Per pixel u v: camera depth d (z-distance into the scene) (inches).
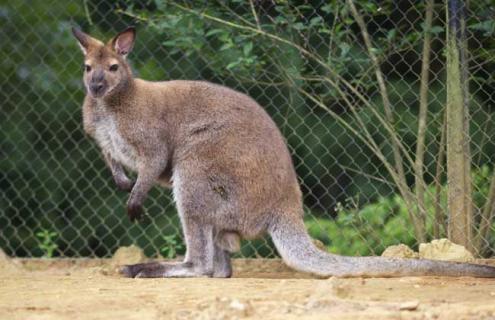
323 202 764.6
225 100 621.3
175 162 621.3
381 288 517.0
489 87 694.5
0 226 835.4
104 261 727.1
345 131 743.7
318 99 722.8
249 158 605.9
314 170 756.0
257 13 714.8
